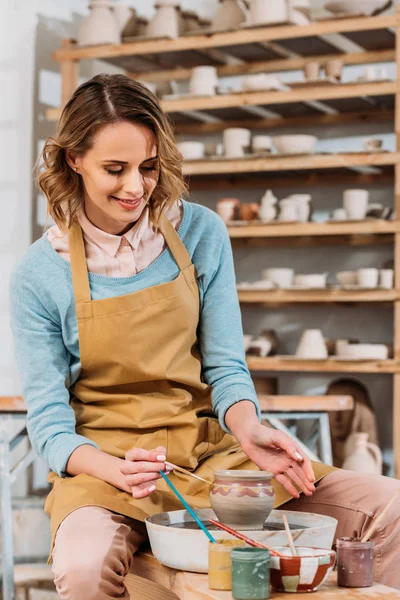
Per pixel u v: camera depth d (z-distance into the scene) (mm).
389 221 4695
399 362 4668
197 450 2109
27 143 5434
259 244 5293
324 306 5223
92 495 1889
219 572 1546
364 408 4930
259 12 4801
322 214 5258
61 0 5535
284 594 1508
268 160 4867
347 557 1572
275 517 1931
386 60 4992
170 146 2023
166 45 4988
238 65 5293
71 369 2182
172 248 2188
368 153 4723
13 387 5273
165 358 2125
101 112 1937
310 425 5168
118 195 1977
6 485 3371
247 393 2154
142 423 2092
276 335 5246
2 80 5492
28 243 5387
